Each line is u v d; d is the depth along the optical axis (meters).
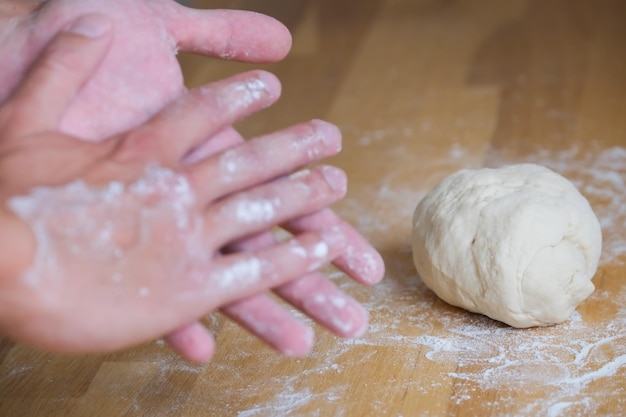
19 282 0.56
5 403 0.75
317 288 0.64
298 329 0.62
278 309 0.63
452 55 1.14
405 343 0.76
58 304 0.57
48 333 0.58
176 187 0.61
